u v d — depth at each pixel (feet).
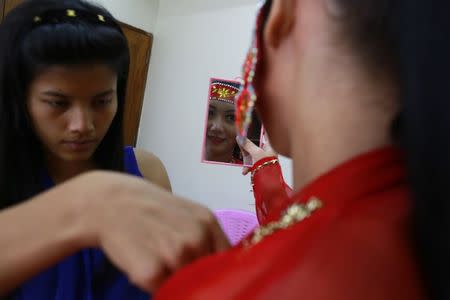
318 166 0.76
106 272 2.03
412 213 0.64
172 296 0.71
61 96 1.86
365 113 0.73
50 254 0.94
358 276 0.59
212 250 0.96
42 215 0.96
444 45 0.54
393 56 0.68
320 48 0.75
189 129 6.26
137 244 0.90
